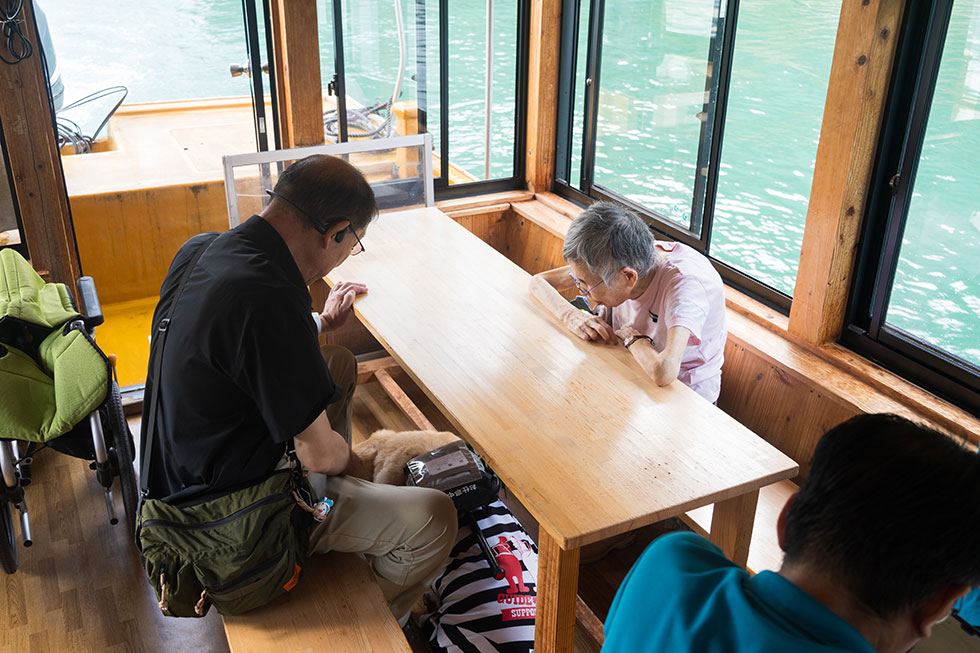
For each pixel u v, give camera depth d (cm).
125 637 226
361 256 299
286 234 178
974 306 238
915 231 251
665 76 335
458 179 421
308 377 169
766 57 286
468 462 240
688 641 83
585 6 376
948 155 236
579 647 226
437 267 291
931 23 231
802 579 84
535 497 173
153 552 176
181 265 179
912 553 76
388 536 198
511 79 405
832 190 257
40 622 230
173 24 717
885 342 264
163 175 443
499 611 216
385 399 358
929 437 81
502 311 259
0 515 232
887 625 80
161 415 175
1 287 252
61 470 298
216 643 226
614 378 222
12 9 279
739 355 294
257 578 177
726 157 315
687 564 94
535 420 201
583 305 273
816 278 270
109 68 640
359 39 362
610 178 386
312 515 187
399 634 182
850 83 244
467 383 216
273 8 341
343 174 179
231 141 518
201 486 174
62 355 235
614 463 185
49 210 310
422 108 391
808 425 269
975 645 151
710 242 332
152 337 177
